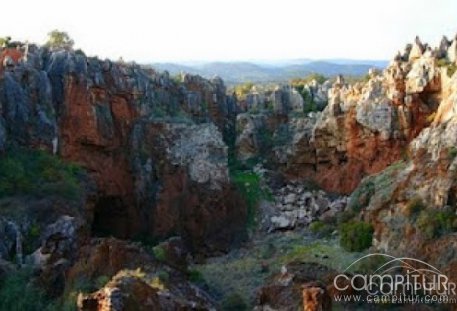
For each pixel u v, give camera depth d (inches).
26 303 1670.8
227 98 4168.3
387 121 3380.9
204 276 2498.8
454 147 2554.1
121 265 1900.8
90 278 1766.7
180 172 3243.1
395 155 3368.6
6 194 2285.9
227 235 3216.0
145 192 3181.6
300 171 3784.5
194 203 3211.1
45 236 2069.4
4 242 1988.2
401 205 2564.0
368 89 3521.2
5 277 1798.7
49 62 2984.7
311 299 1525.6
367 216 2733.8
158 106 3518.7
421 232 2320.4
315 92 4320.9
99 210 3154.5
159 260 2096.5
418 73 3287.4
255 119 4001.0
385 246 2456.9
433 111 3260.3
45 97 2817.4
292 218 3319.4
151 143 3282.5
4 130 2536.9
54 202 2294.5
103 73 3179.1
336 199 3464.6
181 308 1589.6
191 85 3912.4
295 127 3939.5
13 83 2687.0
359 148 3513.8
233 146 3956.7
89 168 2982.3
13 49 3014.3
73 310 1555.1
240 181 3560.5
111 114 3166.8
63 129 2891.2
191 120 3590.1
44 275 1849.2
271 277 2380.7
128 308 1375.5
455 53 3230.8
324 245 2780.5
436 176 2509.8
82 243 2130.9
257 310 1959.9
